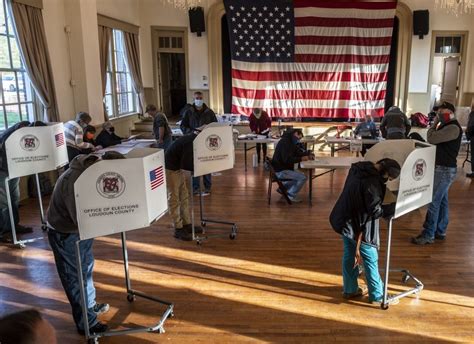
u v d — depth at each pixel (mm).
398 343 2613
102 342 2645
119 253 4020
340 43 9867
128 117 9469
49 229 2482
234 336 2701
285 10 9656
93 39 7270
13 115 5719
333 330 2756
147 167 2473
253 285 3377
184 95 12133
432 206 4051
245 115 10172
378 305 3057
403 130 6734
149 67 10172
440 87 11977
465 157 8734
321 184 6645
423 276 3492
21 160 4207
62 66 6742
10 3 5375
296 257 3906
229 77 10281
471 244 4168
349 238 2922
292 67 9961
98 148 5875
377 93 10172
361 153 7461
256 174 7336
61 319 2904
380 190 2760
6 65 5570
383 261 3783
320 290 3287
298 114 10227
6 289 3330
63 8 6746
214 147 4008
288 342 2633
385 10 9719
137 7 9711
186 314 2963
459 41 10203
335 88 10109
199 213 5223
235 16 9656
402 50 10156
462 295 3191
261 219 4973
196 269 3672
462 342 2615
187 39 10070
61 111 6723
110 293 3256
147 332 2748
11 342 793
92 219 2344
